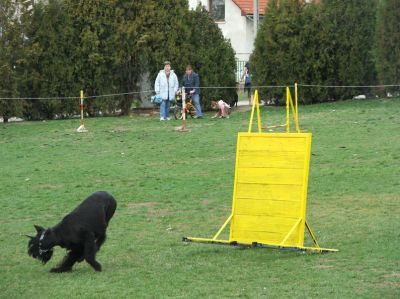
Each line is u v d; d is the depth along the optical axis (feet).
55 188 49.44
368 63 96.84
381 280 27.17
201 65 96.84
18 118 94.94
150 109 97.40
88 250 30.09
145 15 95.04
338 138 65.36
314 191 45.19
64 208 43.57
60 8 93.76
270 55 96.68
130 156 61.62
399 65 92.68
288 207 32.58
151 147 65.87
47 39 93.20
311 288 26.50
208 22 97.86
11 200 46.11
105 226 31.22
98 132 77.00
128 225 38.83
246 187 33.78
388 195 43.16
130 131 76.89
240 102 111.04
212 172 53.21
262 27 97.40
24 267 31.73
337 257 30.91
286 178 32.81
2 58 90.94
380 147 59.52
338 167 52.49
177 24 95.76
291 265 30.04
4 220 41.09
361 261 30.01
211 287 27.20
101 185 49.85
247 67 113.60
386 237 33.86
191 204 43.52
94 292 27.25
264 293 26.16
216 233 36.47
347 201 42.19
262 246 32.81
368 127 70.64
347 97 97.66
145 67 96.48
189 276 28.99
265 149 33.53
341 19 96.07
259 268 29.81
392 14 92.48
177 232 37.19
